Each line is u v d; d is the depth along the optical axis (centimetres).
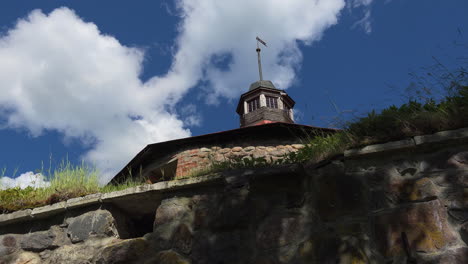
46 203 450
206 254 346
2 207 461
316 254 310
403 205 294
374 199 309
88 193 455
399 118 330
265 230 337
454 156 295
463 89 318
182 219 376
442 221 276
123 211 436
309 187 347
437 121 309
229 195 365
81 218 418
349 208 316
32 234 434
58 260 398
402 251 278
